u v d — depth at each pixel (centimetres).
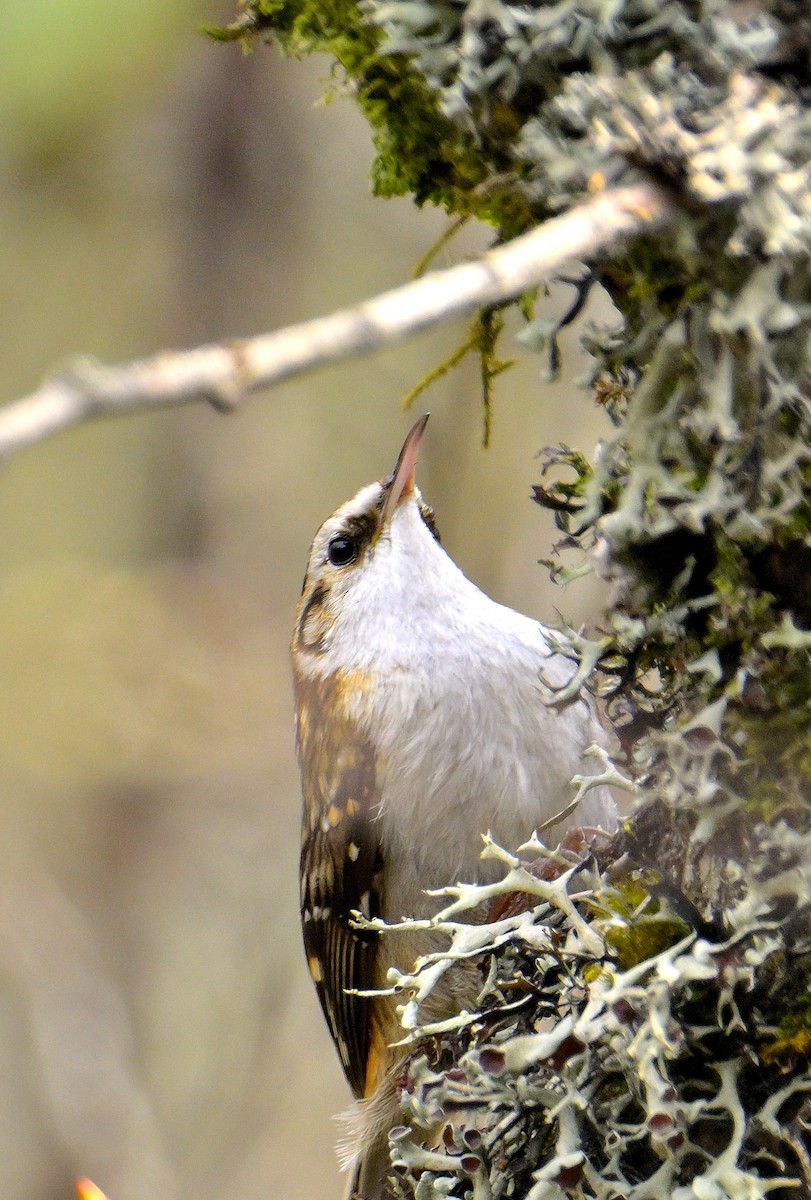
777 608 425
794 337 402
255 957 1467
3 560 1522
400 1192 547
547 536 1156
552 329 425
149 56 1010
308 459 1519
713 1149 439
